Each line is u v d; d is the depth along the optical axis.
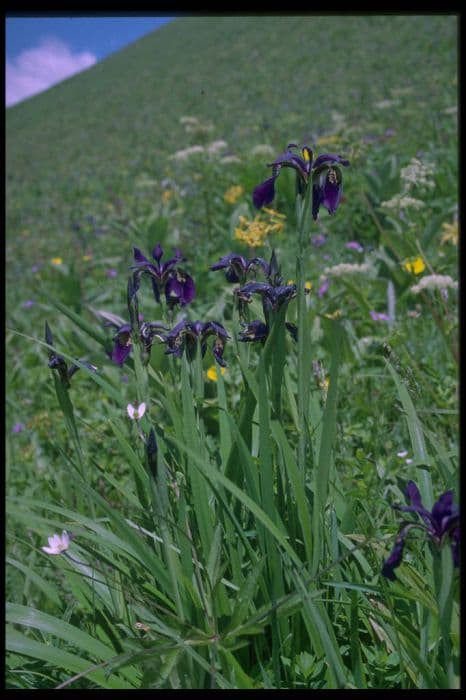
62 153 29.59
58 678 1.95
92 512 2.20
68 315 2.34
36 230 15.77
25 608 1.83
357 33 31.73
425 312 5.04
